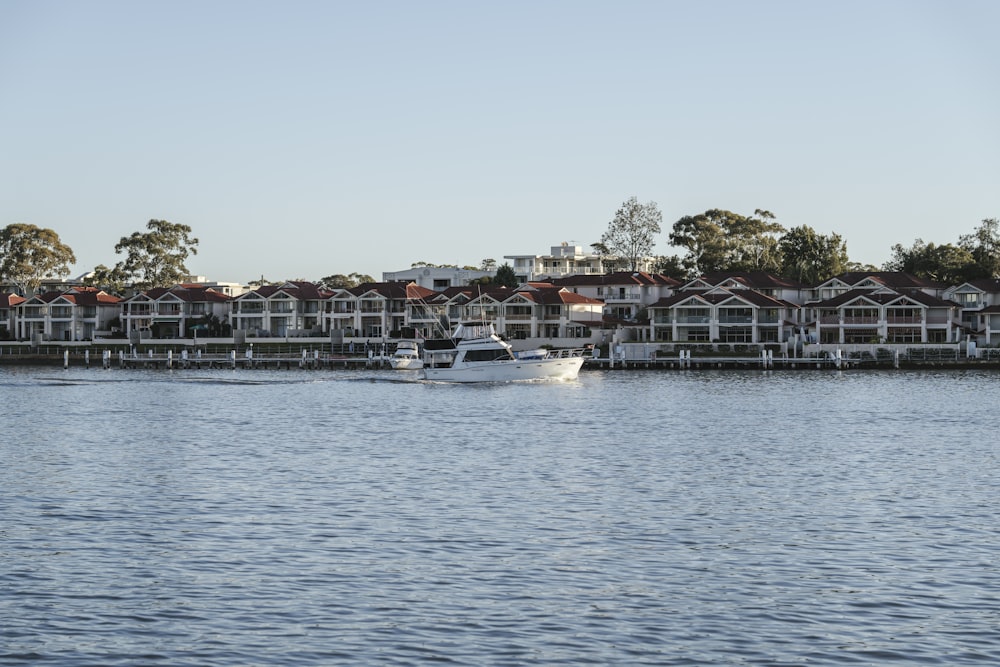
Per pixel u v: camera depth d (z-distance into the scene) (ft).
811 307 608.19
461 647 120.47
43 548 159.43
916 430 304.71
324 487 210.38
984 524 175.52
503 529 172.14
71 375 565.12
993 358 558.15
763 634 124.16
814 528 172.96
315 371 585.63
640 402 392.27
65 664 115.96
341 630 125.29
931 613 130.41
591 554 156.46
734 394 423.23
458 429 311.88
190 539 165.17
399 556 155.12
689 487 210.38
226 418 346.95
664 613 131.03
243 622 127.75
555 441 282.56
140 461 247.91
